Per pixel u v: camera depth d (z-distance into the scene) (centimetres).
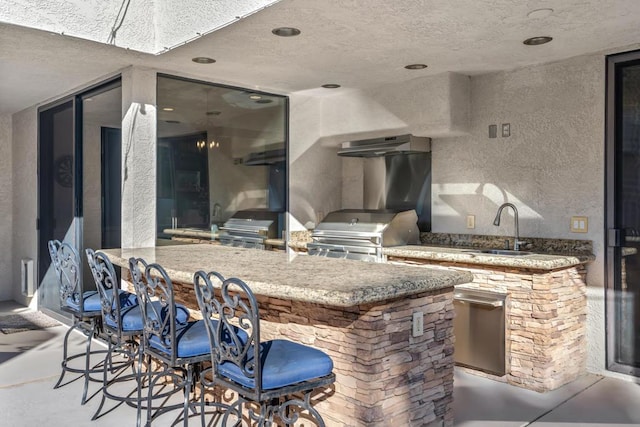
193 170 438
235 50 362
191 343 240
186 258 326
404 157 498
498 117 424
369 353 222
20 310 587
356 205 551
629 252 356
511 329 352
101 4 343
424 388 246
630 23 305
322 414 242
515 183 414
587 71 373
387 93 470
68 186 514
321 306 242
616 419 294
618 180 361
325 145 536
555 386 343
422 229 482
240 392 199
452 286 253
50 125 557
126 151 403
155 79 413
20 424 287
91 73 427
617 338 362
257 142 486
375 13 290
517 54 371
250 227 481
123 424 288
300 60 388
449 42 343
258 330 188
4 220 640
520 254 372
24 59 384
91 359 404
